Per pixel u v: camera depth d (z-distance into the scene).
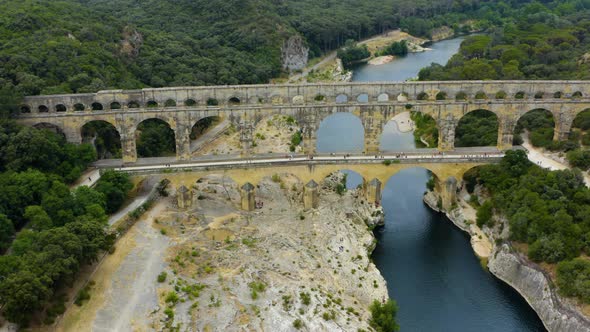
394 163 136.50
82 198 112.69
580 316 92.62
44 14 183.00
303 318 92.44
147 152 154.12
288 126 197.62
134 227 117.88
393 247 127.19
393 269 118.75
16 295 78.00
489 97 143.50
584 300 93.81
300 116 139.38
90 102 136.25
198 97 138.50
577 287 94.50
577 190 115.38
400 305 107.06
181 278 100.31
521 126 162.62
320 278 106.00
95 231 99.38
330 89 140.00
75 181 126.31
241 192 131.12
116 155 151.62
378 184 138.38
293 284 101.50
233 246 112.81
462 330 100.19
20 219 106.69
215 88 138.00
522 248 112.31
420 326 101.38
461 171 138.50
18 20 169.75
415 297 109.44
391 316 96.44
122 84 165.50
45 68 149.12
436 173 138.75
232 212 129.88
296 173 135.62
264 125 196.88
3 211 102.56
